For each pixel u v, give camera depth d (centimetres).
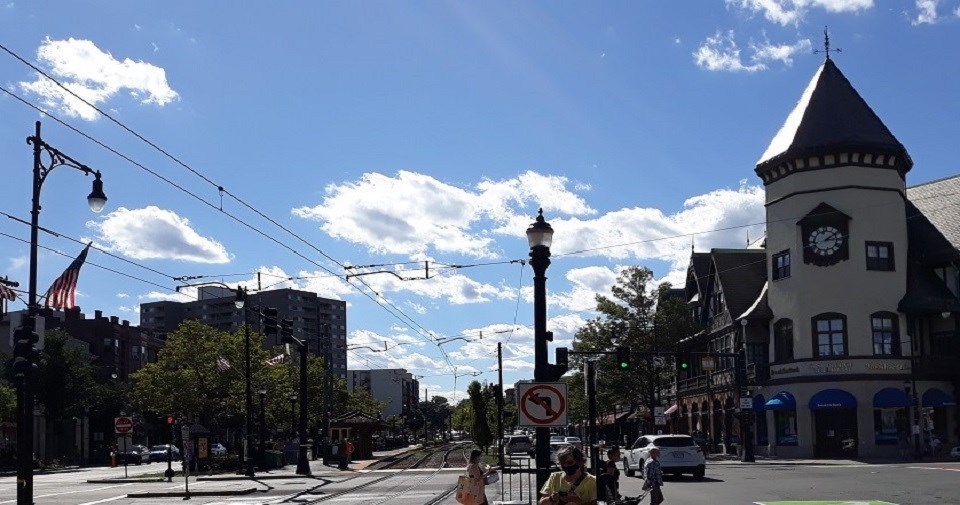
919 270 5647
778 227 5856
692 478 3603
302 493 3312
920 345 5606
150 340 11694
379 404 12619
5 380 7412
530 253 1505
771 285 5925
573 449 1021
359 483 3791
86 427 9400
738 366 5247
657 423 5828
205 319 17038
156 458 8500
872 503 2409
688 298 7506
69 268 2566
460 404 13312
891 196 5606
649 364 6219
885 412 5419
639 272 6359
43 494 3719
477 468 1708
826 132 5594
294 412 6731
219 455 6088
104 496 3488
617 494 1816
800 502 2481
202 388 6106
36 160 2231
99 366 9781
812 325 5553
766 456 5816
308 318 16962
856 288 5478
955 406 5481
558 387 1368
